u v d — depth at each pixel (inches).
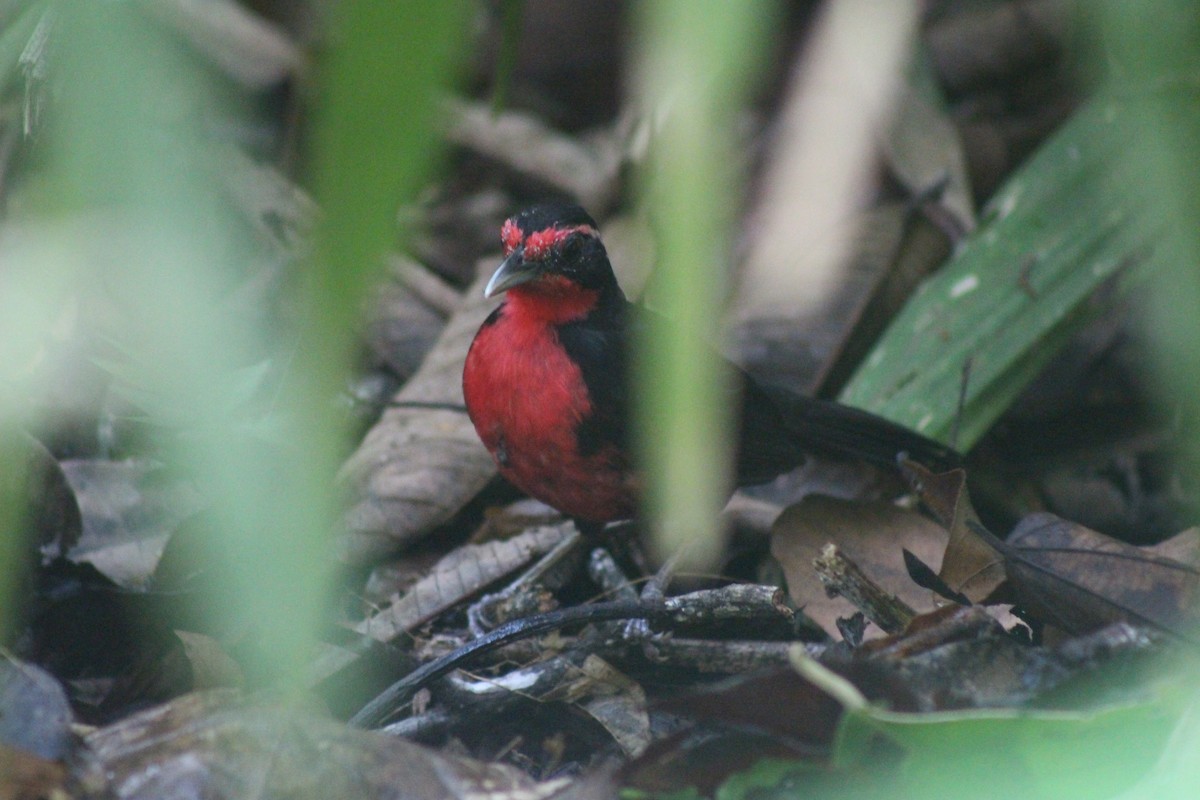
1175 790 146.7
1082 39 120.2
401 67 55.3
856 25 77.3
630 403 283.6
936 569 268.8
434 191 486.0
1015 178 357.1
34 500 246.2
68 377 293.3
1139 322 381.7
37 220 76.1
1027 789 159.6
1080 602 219.6
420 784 185.2
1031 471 367.6
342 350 58.2
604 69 562.6
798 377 365.7
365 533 307.4
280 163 344.8
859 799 163.9
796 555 270.5
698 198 65.0
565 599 314.0
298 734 187.0
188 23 412.5
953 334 347.3
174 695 244.2
